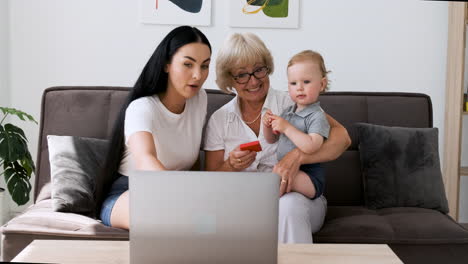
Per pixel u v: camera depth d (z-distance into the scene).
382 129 2.34
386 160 2.29
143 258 1.25
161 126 1.97
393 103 2.46
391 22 3.25
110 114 2.37
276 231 1.24
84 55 3.27
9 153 2.59
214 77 3.25
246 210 1.24
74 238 1.86
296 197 1.91
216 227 1.24
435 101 3.27
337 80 3.28
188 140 2.06
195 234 1.24
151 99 1.98
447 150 3.16
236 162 1.98
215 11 3.22
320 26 3.25
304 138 2.01
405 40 3.26
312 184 2.01
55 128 2.34
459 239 1.91
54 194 2.08
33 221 1.92
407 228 1.95
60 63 3.27
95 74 3.27
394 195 2.27
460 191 3.33
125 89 2.42
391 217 2.10
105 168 1.99
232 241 1.24
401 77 3.28
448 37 3.18
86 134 2.34
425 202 2.26
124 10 3.24
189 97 2.01
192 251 1.25
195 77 1.98
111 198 1.94
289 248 1.42
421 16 3.24
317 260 1.33
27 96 3.28
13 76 3.27
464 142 3.33
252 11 3.21
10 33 3.24
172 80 1.98
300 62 2.11
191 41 1.97
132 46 3.26
